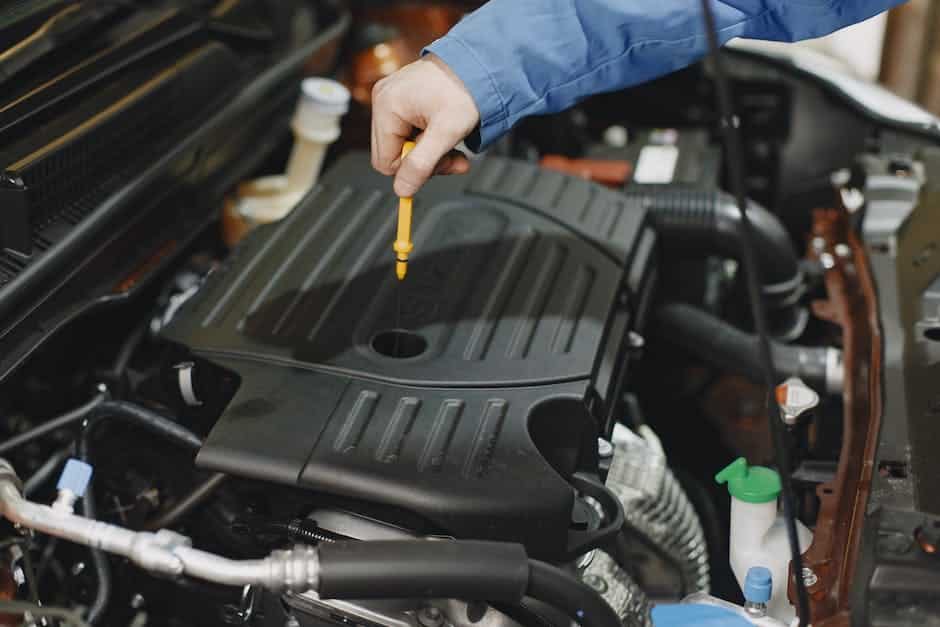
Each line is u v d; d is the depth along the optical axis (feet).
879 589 3.39
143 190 4.48
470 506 3.42
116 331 5.06
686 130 6.90
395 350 4.14
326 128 5.49
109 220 4.27
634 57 4.08
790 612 4.09
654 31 4.03
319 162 5.60
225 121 5.02
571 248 4.68
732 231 5.55
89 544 3.34
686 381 6.17
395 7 6.68
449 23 6.73
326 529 3.69
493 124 3.92
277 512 3.76
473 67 3.83
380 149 3.92
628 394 5.16
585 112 7.13
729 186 6.74
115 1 5.21
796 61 6.69
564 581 3.26
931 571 3.37
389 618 3.63
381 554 3.17
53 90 4.48
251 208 5.48
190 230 4.92
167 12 5.35
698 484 5.30
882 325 4.77
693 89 6.95
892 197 5.57
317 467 3.49
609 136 6.73
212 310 4.18
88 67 4.70
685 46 4.10
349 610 3.64
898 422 4.22
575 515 3.78
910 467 3.99
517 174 5.17
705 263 5.89
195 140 4.80
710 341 5.50
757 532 4.18
